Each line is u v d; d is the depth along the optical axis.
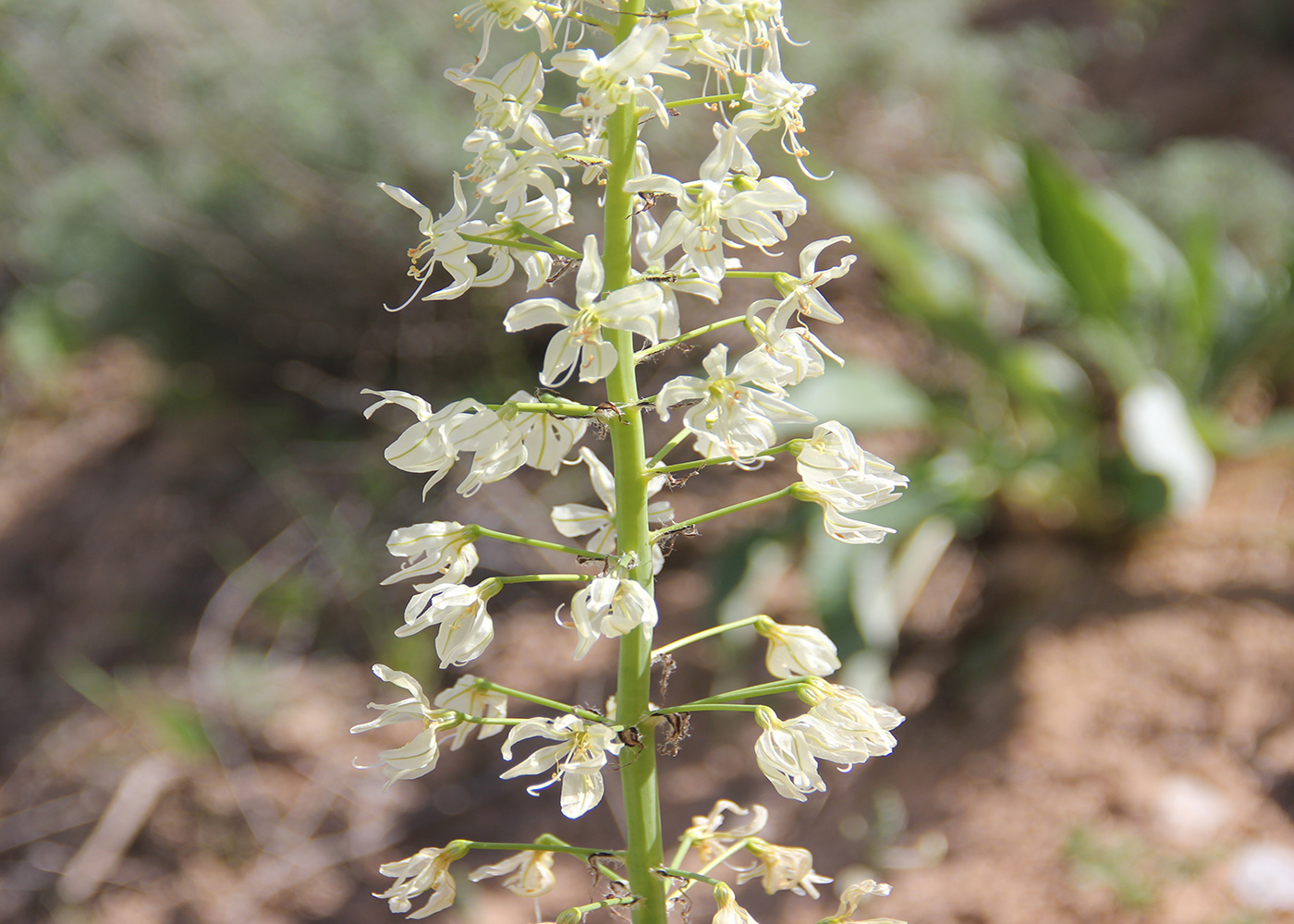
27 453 6.33
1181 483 3.88
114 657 5.15
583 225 4.84
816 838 3.79
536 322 1.35
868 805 3.78
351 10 5.36
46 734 4.91
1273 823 3.25
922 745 3.85
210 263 5.55
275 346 5.85
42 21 5.54
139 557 5.50
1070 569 4.17
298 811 4.41
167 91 5.35
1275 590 3.79
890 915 3.40
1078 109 6.88
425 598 1.50
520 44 4.83
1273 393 4.87
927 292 4.34
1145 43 7.42
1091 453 4.17
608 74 1.30
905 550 4.17
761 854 1.73
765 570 4.29
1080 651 3.85
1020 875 3.34
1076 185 3.90
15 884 4.36
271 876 4.23
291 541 5.29
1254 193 5.47
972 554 4.39
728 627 1.61
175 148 5.46
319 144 5.00
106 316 6.23
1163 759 3.50
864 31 5.71
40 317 6.72
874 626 3.71
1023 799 3.52
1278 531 3.98
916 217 5.73
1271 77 6.85
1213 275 4.33
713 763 4.17
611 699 1.71
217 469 5.73
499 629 4.80
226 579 5.29
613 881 1.68
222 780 4.49
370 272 5.24
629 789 1.57
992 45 6.86
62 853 4.41
